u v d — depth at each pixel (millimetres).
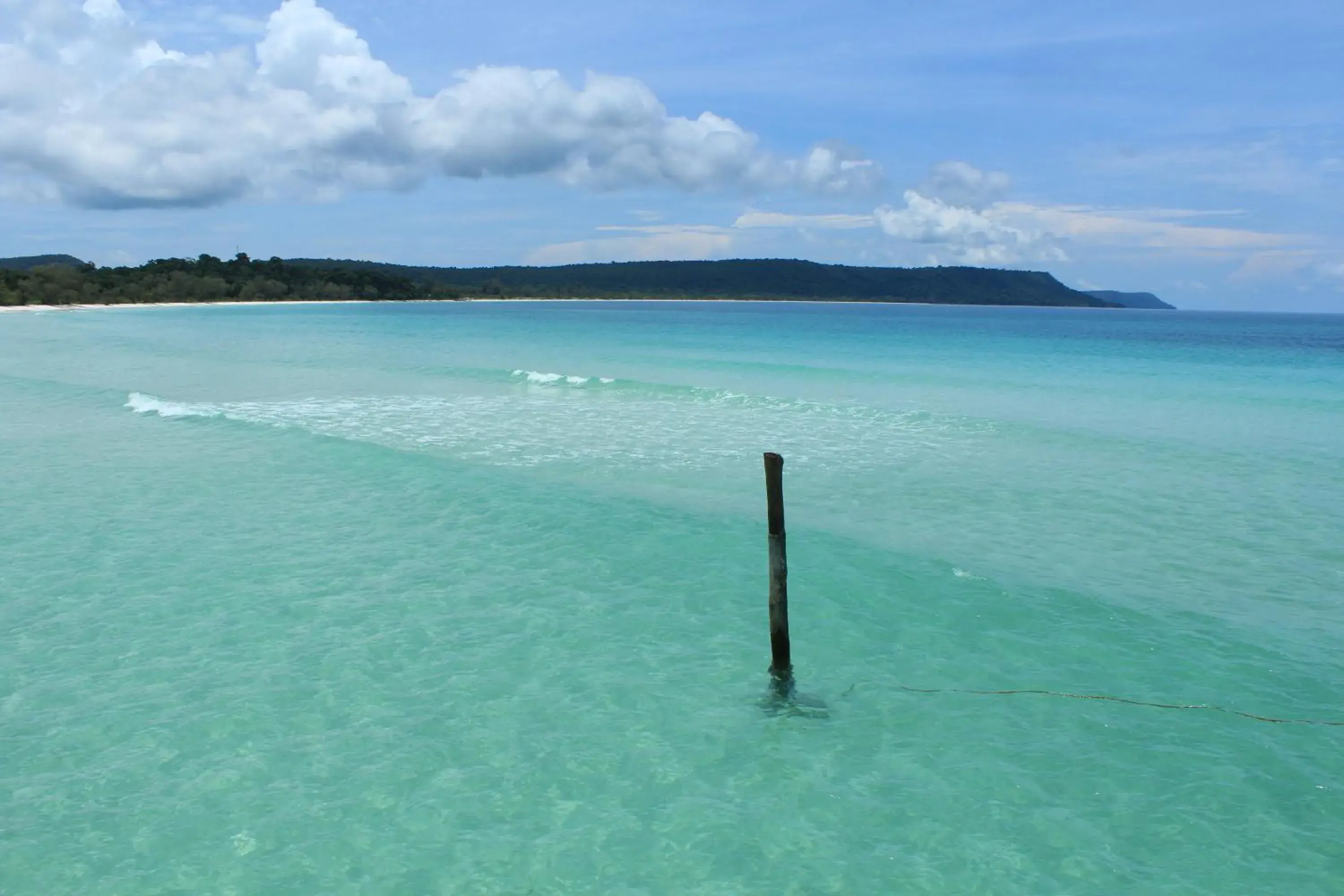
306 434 22062
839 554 13055
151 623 10672
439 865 6449
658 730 8320
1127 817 6973
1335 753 7797
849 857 6539
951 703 8812
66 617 10820
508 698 8906
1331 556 13023
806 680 9305
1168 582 11969
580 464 19312
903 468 19062
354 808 7109
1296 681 9133
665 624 10742
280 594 11625
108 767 7652
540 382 34594
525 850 6621
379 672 9438
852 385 34656
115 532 14195
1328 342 72250
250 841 6691
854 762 7801
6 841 6664
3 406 27094
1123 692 8969
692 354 50500
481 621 10781
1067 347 59875
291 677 9305
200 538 13922
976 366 43469
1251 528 14508
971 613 10938
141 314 113438
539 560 12938
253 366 41781
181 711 8594
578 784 7449
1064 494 16781
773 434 23156
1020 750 7945
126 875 6309
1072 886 6219
